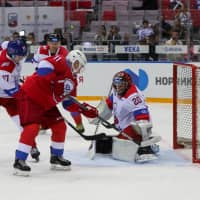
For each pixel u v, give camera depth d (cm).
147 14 3256
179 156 1570
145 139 1493
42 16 3038
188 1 3023
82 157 1539
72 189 1206
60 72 1293
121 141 1495
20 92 1330
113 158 1521
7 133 1980
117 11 3306
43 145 1727
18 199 1125
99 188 1216
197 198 1138
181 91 1866
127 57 2975
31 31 3039
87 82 2931
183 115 1841
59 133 1369
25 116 1314
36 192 1179
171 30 3050
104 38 2981
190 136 1722
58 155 1380
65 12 3294
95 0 3359
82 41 3047
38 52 1847
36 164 1452
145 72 2892
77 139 1833
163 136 1931
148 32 2967
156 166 1442
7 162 1482
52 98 1309
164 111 2598
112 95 1587
